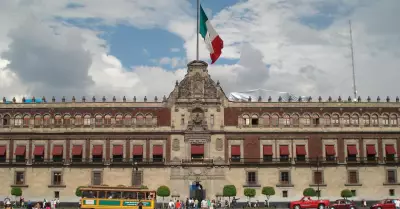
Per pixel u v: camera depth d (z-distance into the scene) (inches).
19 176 4165.8
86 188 3139.8
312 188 4072.3
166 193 3976.4
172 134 4190.5
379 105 4330.7
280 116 4254.4
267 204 4028.1
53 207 3740.2
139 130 4185.5
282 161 4188.0
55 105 4237.2
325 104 4296.3
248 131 4212.6
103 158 4160.9
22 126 4210.1
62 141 4195.4
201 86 4264.3
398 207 3486.7
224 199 4114.2
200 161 4153.5
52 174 4151.1
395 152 4266.7
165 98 4244.6
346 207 3376.0
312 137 4242.1
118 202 3120.1
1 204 4104.3
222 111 4232.3
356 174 4224.9
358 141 4264.3
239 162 4158.5
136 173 3912.4
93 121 4207.7
